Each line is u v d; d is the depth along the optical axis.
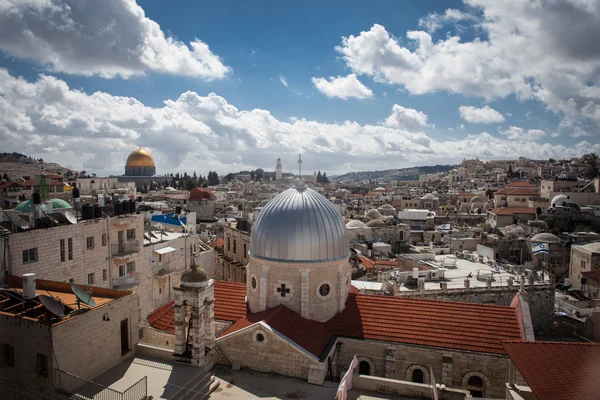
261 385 31.36
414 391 31.14
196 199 172.75
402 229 112.00
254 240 38.81
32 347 26.88
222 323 38.50
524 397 27.91
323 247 37.22
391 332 36.75
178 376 30.27
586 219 125.94
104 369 30.44
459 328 36.44
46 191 66.06
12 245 38.28
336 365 35.97
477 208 173.50
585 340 53.91
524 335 34.53
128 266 54.88
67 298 33.22
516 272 69.50
